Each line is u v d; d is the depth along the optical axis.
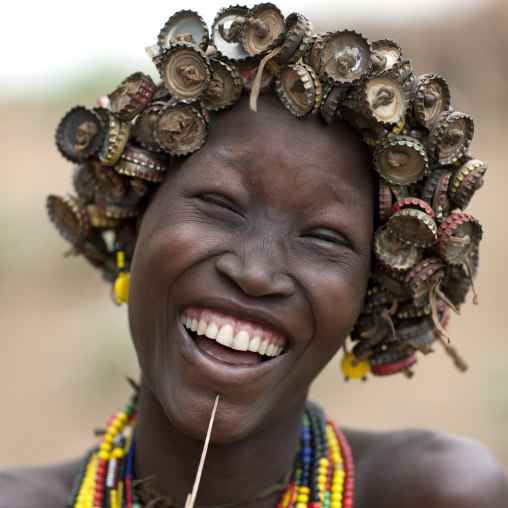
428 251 2.04
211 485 2.12
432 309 2.02
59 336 8.00
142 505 2.17
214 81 1.92
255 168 1.88
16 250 9.75
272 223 1.89
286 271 1.88
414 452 2.31
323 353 1.99
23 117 14.02
